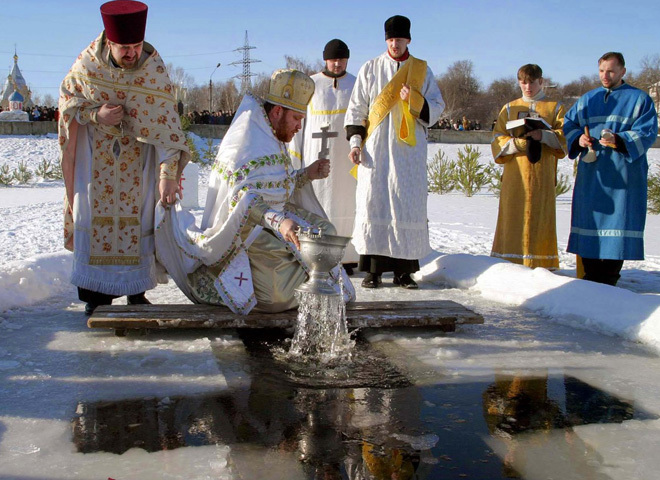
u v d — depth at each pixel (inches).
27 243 327.0
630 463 100.7
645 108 236.8
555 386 135.7
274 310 169.8
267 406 122.2
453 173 864.9
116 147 177.0
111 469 96.0
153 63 174.7
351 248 272.4
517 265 237.3
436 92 241.1
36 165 1130.0
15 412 116.5
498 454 103.4
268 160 164.1
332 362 149.8
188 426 112.2
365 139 241.3
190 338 165.9
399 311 175.8
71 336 165.0
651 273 277.7
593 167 241.9
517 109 275.0
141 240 181.0
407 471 97.0
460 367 147.6
